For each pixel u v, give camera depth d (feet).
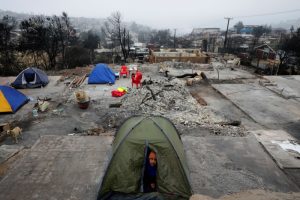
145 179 19.13
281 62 113.29
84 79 58.49
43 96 47.09
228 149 26.09
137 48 199.62
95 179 20.77
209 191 19.61
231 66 83.51
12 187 19.76
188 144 26.84
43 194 19.01
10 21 143.33
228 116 38.86
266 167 23.13
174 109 38.55
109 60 143.43
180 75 63.21
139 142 19.02
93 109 40.34
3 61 94.07
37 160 23.56
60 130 33.19
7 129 32.86
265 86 55.36
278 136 29.48
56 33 110.63
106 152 25.02
